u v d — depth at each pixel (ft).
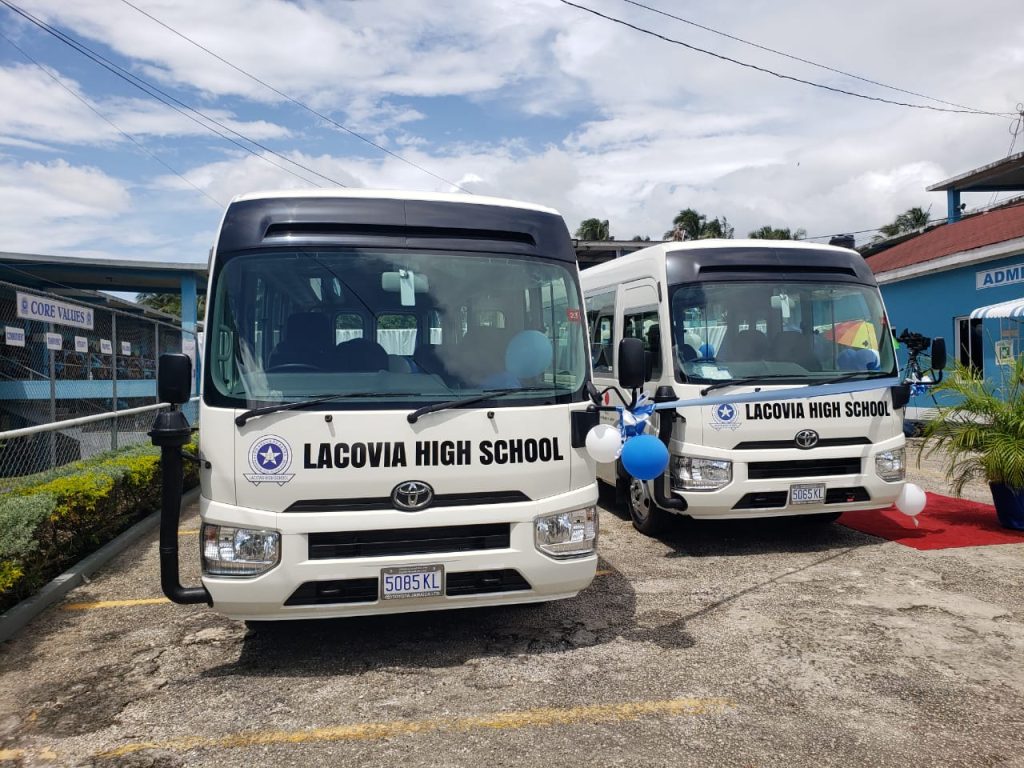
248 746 11.42
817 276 22.97
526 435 13.82
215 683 13.62
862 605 17.39
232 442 12.84
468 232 14.85
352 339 13.79
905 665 14.11
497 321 14.49
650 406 16.58
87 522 21.67
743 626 16.20
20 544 16.38
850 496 21.49
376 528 12.99
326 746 11.41
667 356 21.65
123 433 34.60
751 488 20.75
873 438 21.68
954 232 60.39
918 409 51.42
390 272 14.21
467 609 17.46
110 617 17.20
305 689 13.35
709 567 20.63
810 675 13.74
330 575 12.86
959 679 13.50
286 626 16.46
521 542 13.62
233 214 14.10
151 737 11.71
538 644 15.34
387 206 14.60
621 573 20.17
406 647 15.25
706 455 20.85
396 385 13.56
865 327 22.79
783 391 20.30
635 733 11.71
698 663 14.32
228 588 12.82
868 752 11.12
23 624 16.63
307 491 12.87
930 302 53.98
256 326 13.48
